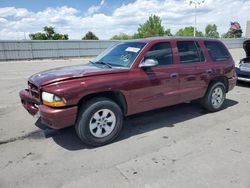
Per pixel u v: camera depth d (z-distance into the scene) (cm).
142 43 454
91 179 304
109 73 393
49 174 316
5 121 516
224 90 579
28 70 1413
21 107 620
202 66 518
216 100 566
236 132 448
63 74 382
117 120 405
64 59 2334
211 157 354
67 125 363
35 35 4528
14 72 1318
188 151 373
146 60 417
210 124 489
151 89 436
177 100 486
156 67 443
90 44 2556
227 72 570
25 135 442
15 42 2148
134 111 430
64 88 349
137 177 306
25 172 322
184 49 496
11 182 300
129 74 410
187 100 509
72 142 412
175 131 454
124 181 298
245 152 369
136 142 408
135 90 415
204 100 554
